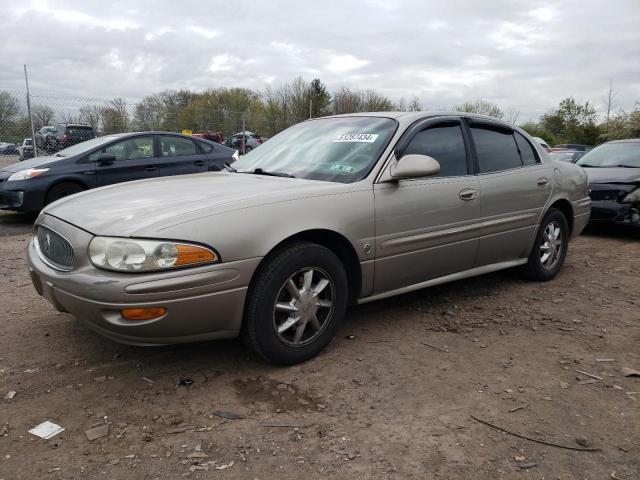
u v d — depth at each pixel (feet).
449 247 12.73
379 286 11.55
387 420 8.46
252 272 9.29
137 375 9.91
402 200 11.53
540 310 13.80
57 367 10.19
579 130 152.15
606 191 24.20
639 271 18.12
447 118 13.42
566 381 9.88
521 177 14.70
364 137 12.41
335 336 11.82
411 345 11.41
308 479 7.05
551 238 16.22
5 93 39.52
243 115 55.31
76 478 7.03
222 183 11.28
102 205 9.96
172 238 8.57
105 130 45.09
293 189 10.34
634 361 10.80
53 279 9.26
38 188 25.34
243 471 7.19
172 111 51.31
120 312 8.49
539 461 7.48
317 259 10.13
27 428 8.17
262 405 8.89
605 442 7.97
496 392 9.41
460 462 7.43
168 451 7.62
